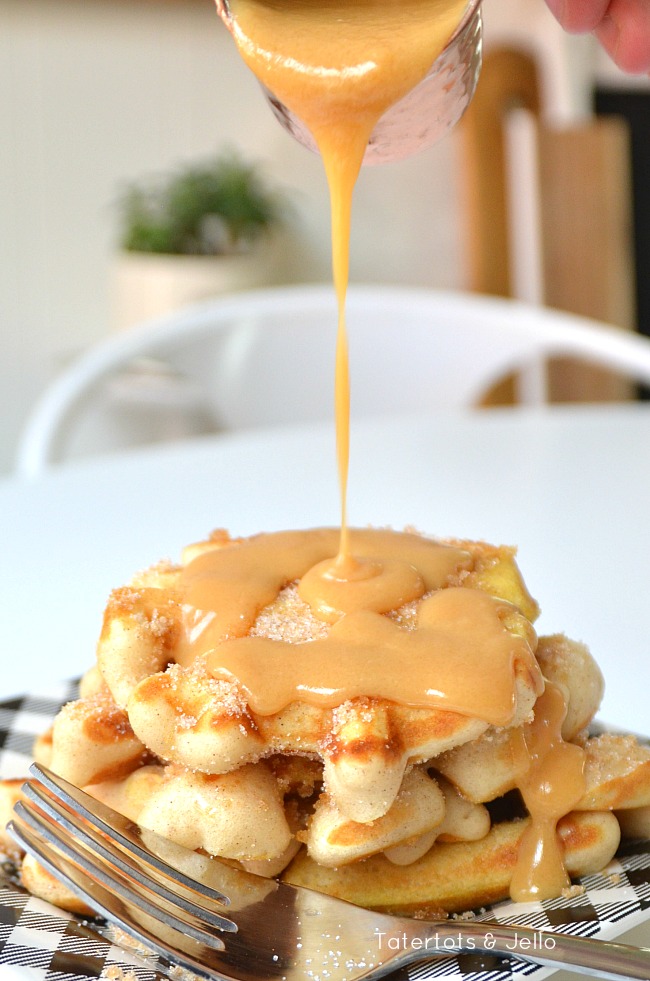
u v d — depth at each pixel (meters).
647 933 0.41
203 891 0.40
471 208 1.66
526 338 1.06
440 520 0.69
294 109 0.48
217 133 1.73
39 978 0.38
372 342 1.08
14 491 0.75
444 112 0.49
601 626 0.59
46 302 1.71
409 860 0.42
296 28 0.48
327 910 0.40
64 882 0.40
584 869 0.43
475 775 0.42
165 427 1.56
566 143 1.56
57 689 0.53
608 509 0.71
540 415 0.89
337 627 0.42
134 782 0.43
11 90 1.61
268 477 0.76
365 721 0.40
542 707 0.43
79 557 0.67
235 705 0.41
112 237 1.71
